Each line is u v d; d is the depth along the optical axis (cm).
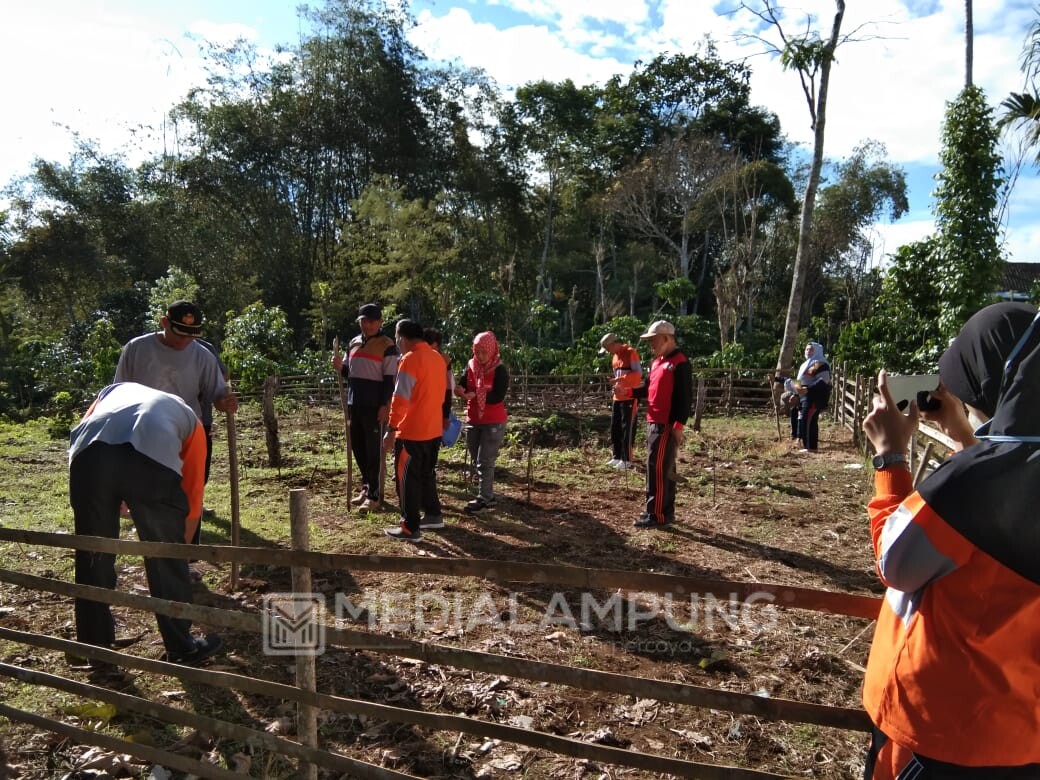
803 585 500
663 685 205
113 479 343
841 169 4119
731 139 4166
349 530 609
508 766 296
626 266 4006
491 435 687
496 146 3891
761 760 302
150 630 412
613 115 4300
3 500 695
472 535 605
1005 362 148
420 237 2906
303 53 3406
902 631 159
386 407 664
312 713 261
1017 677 145
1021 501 137
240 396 1594
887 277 1510
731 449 1086
